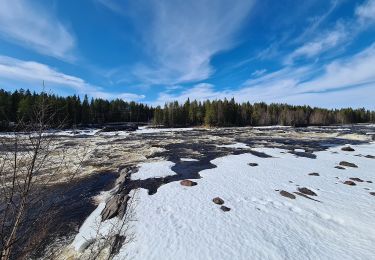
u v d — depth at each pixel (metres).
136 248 10.43
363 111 155.50
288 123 110.69
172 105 100.56
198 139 47.66
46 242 10.73
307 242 10.88
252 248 10.46
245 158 27.36
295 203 14.73
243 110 109.25
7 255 3.04
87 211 14.52
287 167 23.03
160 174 21.08
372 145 37.38
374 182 18.61
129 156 30.03
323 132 61.09
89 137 51.72
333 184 18.08
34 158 3.21
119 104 112.31
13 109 57.62
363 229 11.83
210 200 15.23
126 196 15.37
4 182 3.37
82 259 9.82
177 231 11.74
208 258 9.87
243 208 14.16
